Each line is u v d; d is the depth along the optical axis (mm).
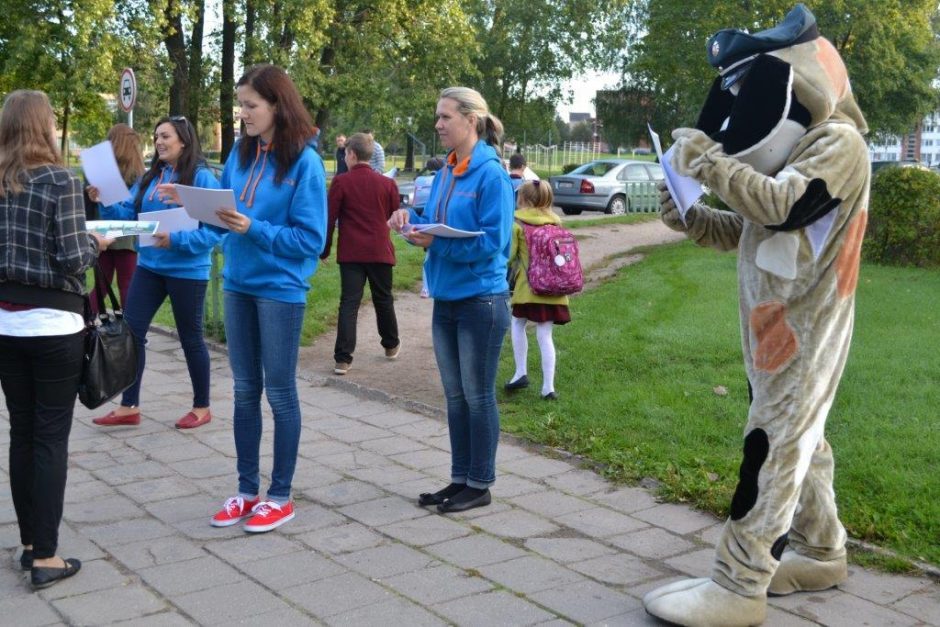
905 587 3959
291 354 4594
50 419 3910
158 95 25000
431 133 46594
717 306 9750
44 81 22781
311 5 24062
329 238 7875
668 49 19734
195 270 6195
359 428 6398
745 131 3273
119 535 4496
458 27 28656
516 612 3719
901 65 22047
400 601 3805
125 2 22797
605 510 4867
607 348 7984
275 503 4617
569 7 41031
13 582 3982
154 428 6336
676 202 3473
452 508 4797
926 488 4730
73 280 3932
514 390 6961
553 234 6625
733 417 6082
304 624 3602
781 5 18172
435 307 4891
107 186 5324
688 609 3516
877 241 12891
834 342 3443
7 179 3775
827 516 3855
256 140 4602
